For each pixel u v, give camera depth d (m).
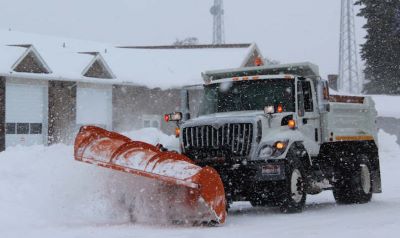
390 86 66.06
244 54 43.84
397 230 9.09
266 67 13.89
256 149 11.91
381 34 66.19
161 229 9.86
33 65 34.81
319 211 12.77
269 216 11.84
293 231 9.38
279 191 12.02
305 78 13.30
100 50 43.00
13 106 33.84
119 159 10.15
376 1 66.94
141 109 40.38
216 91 13.40
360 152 15.78
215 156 12.01
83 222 10.73
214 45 46.22
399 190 17.86
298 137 12.48
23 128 34.34
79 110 36.88
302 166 12.52
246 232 9.38
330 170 14.19
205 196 9.95
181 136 12.41
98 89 38.00
